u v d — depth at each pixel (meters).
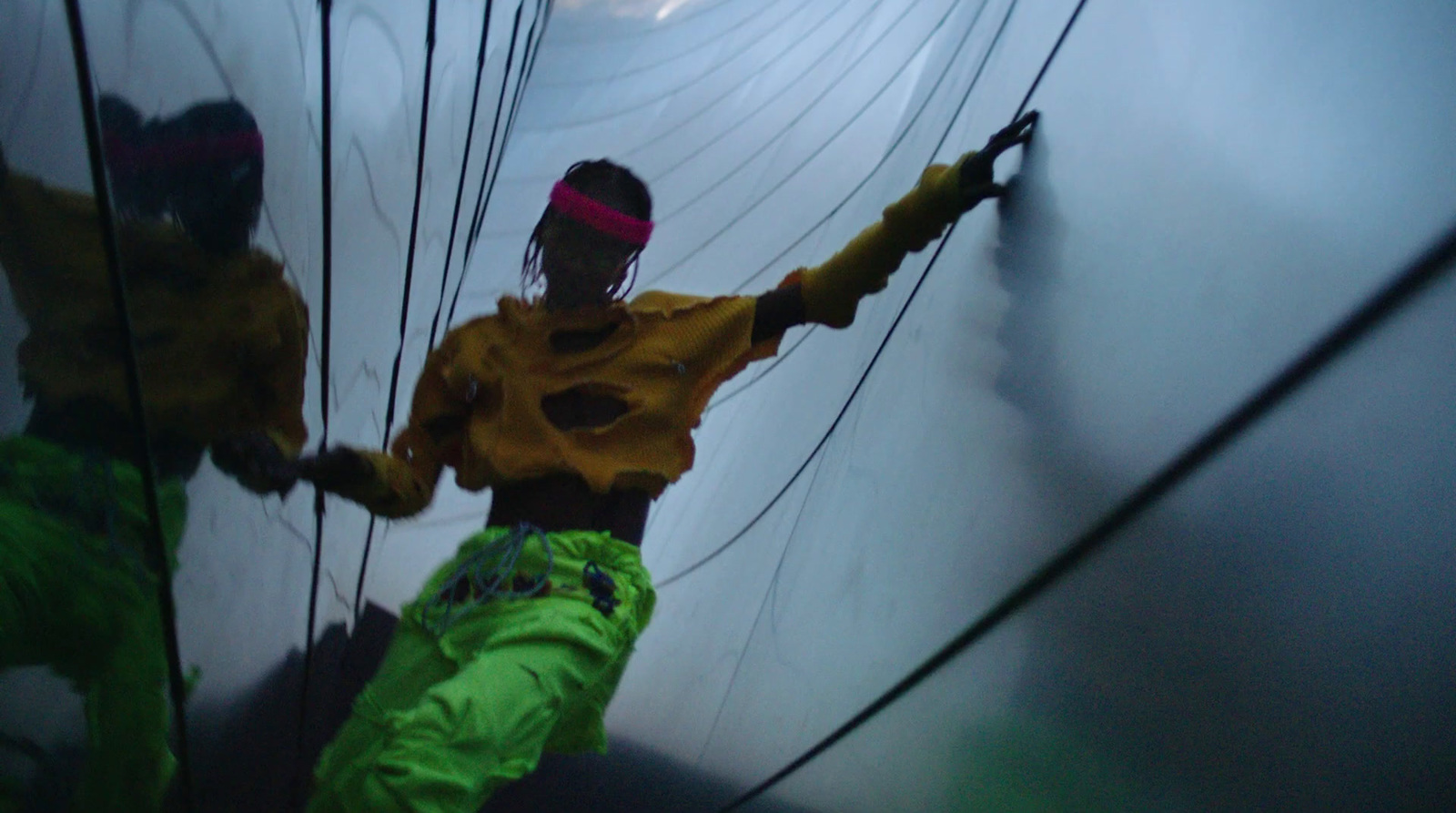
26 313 1.41
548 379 2.17
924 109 5.39
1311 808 1.10
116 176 1.47
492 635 1.95
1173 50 1.83
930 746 1.91
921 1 7.28
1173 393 1.46
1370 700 1.08
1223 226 1.48
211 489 1.99
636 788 3.84
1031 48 2.86
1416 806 1.01
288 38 1.94
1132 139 1.87
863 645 2.43
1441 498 1.05
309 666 3.15
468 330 2.29
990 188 2.29
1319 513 1.18
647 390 2.16
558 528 2.11
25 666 1.65
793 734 2.67
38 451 1.52
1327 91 1.34
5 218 1.32
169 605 1.88
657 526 5.44
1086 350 1.77
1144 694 1.37
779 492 4.27
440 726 1.78
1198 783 1.24
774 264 6.64
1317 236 1.27
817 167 6.96
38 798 1.74
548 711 1.88
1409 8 1.25
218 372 1.86
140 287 1.59
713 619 4.37
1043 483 1.77
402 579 5.52
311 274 2.30
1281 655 1.18
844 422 3.58
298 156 2.08
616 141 8.07
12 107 1.28
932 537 2.22
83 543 1.65
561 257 2.19
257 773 2.77
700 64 8.45
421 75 2.88
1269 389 1.28
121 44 1.42
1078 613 1.58
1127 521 1.51
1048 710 1.57
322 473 2.24
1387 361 1.14
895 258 2.29
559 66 8.72
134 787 1.95
